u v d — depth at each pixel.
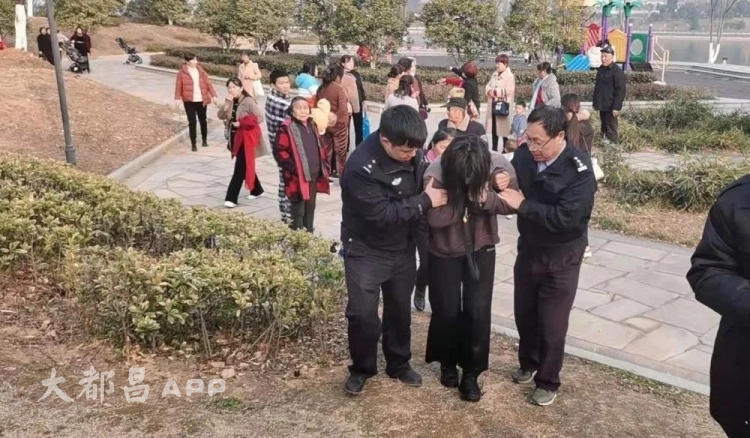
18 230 4.89
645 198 8.49
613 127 12.08
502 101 11.17
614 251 6.88
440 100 17.36
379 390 3.86
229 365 4.06
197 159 11.04
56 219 5.09
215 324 4.29
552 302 3.69
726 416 2.55
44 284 4.99
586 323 5.16
